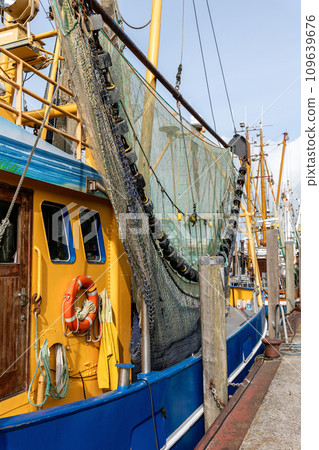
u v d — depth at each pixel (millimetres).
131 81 4578
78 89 4184
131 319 5738
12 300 3816
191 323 6133
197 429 5480
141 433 4043
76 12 3734
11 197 3938
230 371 7234
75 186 4578
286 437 4773
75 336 4504
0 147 3666
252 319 9688
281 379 7105
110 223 5355
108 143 4105
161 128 5305
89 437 3395
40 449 3014
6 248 3865
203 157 6922
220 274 5773
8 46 6598
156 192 5207
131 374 5289
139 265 4480
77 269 4680
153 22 6469
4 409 3637
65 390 4156
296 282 22172
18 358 3820
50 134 7027
